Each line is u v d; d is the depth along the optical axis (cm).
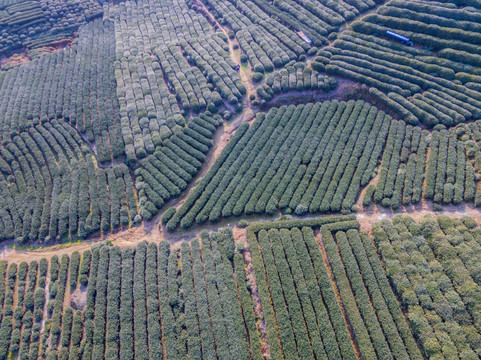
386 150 5334
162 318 4219
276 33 7269
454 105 5503
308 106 6172
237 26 7762
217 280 4400
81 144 6316
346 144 5591
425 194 4797
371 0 7106
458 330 3625
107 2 9406
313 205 4912
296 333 3919
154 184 5562
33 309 4575
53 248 5234
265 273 4434
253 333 3991
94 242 5231
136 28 8450
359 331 3828
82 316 4441
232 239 4738
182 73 7038
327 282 4162
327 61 6525
